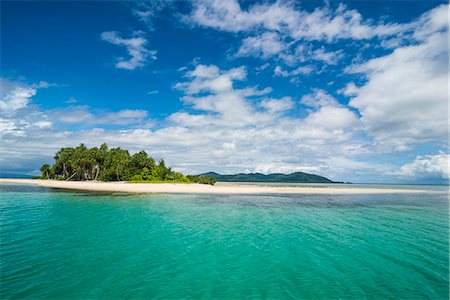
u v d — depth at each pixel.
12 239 17.97
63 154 113.56
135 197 45.16
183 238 19.11
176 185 73.81
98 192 53.47
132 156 97.69
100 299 10.31
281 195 56.09
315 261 14.77
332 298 10.66
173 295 10.73
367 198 54.56
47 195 46.38
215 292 11.02
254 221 25.84
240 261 14.62
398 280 12.36
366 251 16.64
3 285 11.30
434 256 15.77
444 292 11.23
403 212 33.94
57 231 20.36
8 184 80.25
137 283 11.75
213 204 38.19
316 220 26.92
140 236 19.45
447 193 77.88
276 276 12.69
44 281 11.75
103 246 16.92
